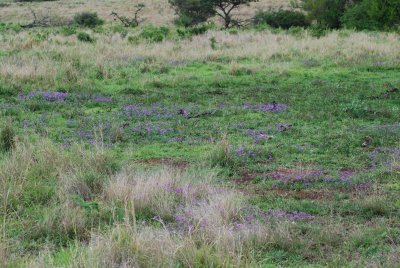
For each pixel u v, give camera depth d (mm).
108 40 28484
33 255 5652
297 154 10000
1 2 73688
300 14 37531
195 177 8305
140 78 18391
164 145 10695
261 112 13492
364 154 9789
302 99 15055
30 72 17562
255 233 6055
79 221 6457
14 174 7945
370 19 31969
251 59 22516
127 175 8172
